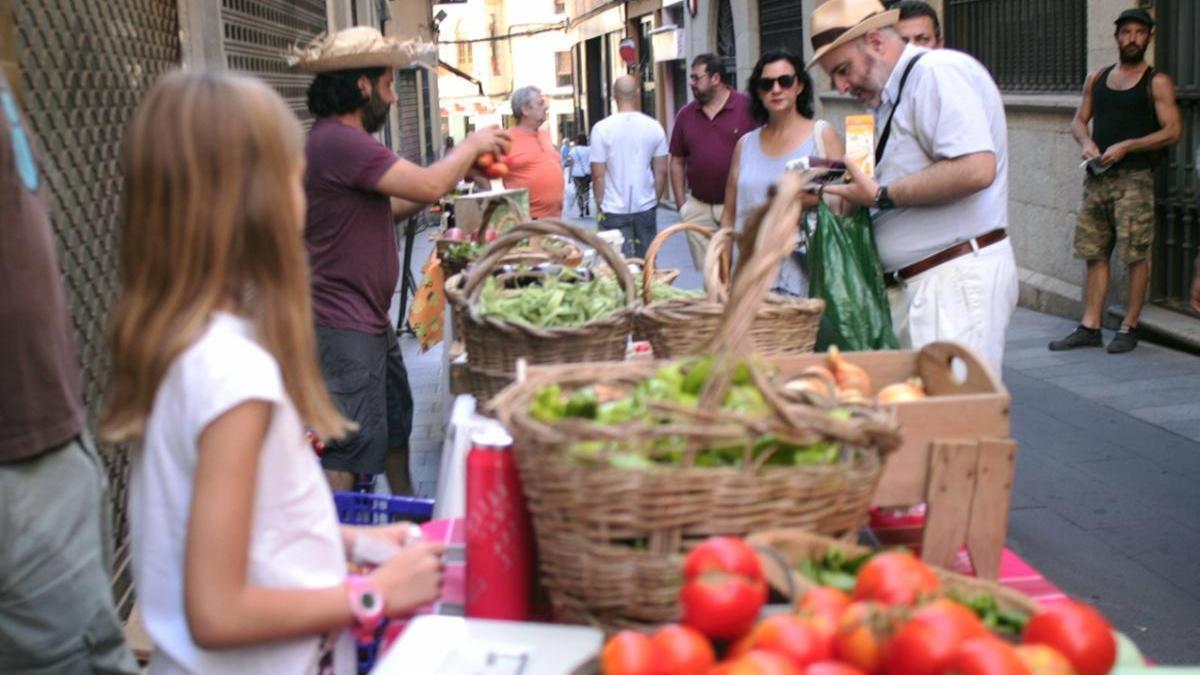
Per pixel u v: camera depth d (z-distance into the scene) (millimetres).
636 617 2012
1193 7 8336
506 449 2254
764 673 1590
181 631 1959
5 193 2561
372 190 4430
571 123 64250
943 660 1584
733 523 1969
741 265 2195
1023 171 10531
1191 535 5098
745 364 2027
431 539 2750
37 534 2666
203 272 1911
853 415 2111
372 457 4609
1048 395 7438
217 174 1898
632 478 1935
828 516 2045
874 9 4402
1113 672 1736
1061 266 10000
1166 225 8805
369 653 2566
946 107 4164
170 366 1901
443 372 6645
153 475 1937
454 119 51438
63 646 2744
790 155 5805
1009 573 2541
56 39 4250
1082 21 9656
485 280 3557
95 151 4660
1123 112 8133
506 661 1936
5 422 2596
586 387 2242
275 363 1924
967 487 2443
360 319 4539
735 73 20312
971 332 4340
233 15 7051
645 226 10508
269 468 1931
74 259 4328
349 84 4496
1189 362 8023
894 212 4434
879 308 4191
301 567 1994
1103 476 5879
